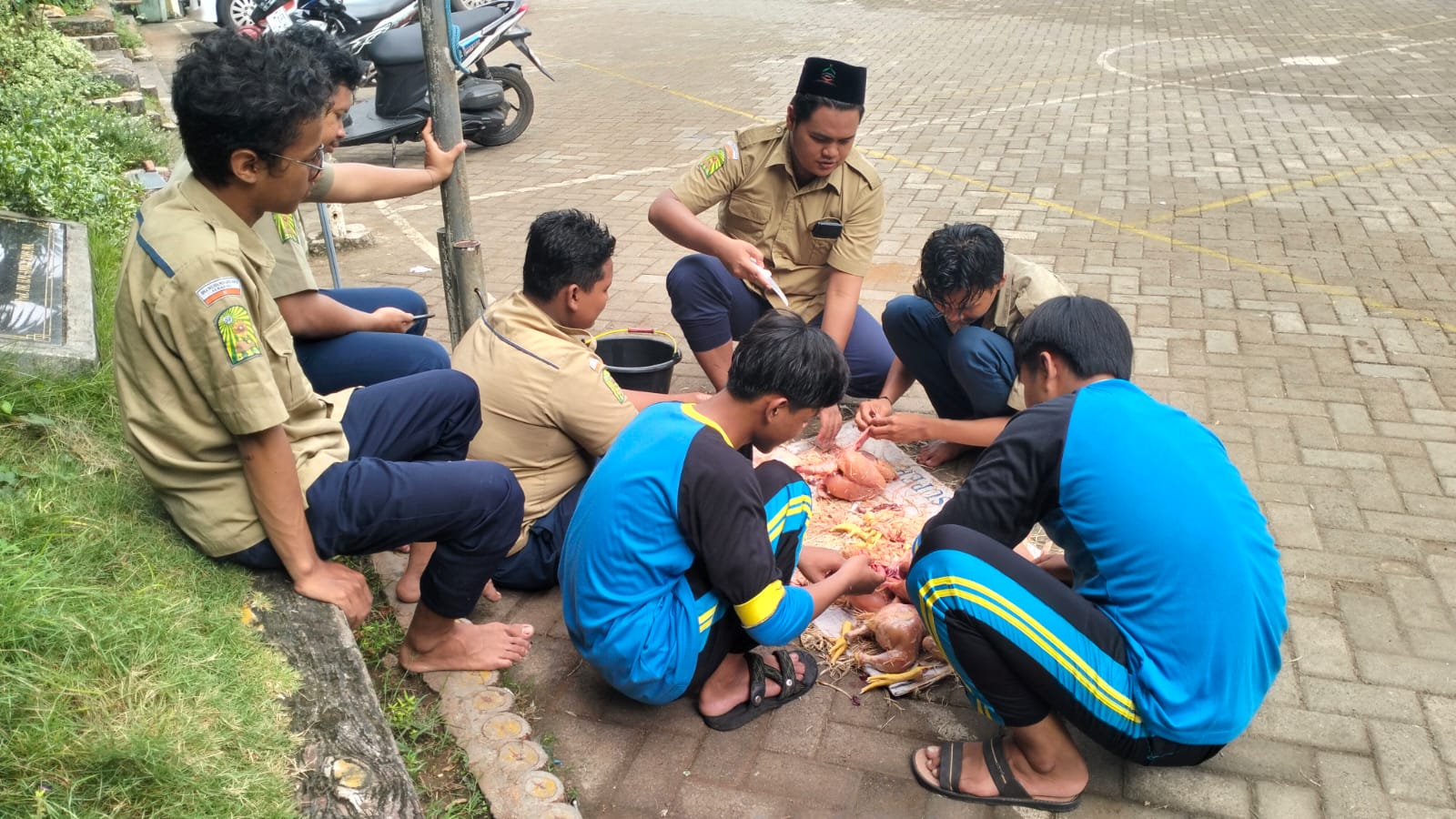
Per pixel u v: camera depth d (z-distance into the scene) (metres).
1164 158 8.19
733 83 11.33
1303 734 2.64
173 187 2.30
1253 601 2.22
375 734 2.14
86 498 2.55
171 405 2.26
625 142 8.96
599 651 2.53
